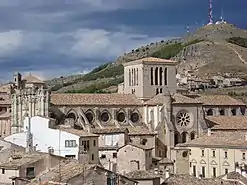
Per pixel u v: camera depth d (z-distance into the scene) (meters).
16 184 101.56
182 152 198.38
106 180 93.44
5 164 111.00
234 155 178.50
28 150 138.25
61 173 93.81
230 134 192.38
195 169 194.00
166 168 185.88
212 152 187.12
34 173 107.75
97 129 198.38
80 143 171.50
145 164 180.88
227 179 125.00
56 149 171.75
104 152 187.12
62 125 194.12
